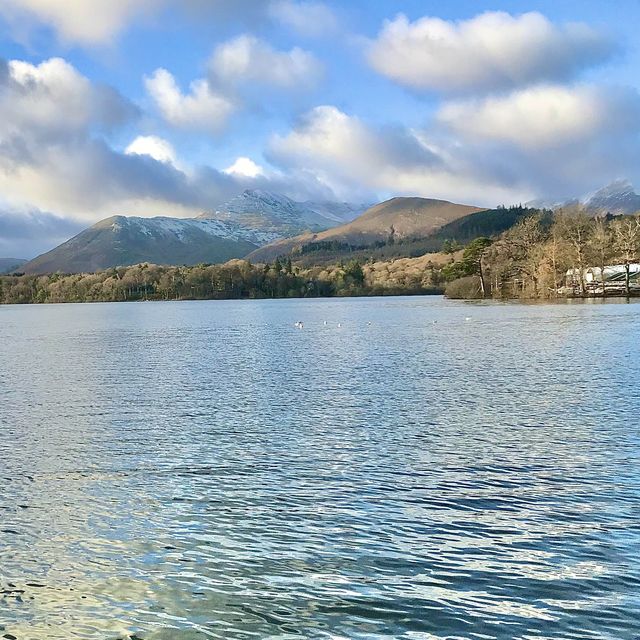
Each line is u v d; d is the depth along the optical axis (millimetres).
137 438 29531
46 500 21406
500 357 57094
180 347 76062
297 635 13664
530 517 19125
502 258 195000
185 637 13727
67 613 14688
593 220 192500
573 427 29750
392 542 17688
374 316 135750
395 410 34500
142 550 17609
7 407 37812
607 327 84812
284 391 41500
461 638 13367
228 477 23484
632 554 16625
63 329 118000
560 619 13883
